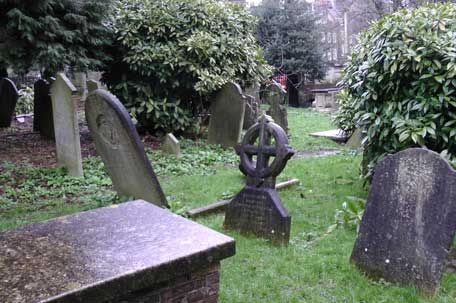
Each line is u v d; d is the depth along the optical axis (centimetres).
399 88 515
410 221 338
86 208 526
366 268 362
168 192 590
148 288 235
